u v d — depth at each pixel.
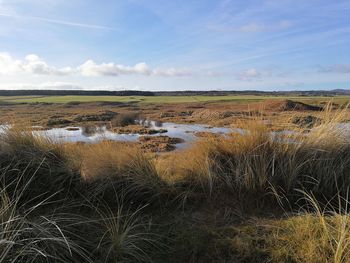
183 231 4.03
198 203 4.73
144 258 3.55
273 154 5.13
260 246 3.66
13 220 3.46
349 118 5.63
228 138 5.67
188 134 16.23
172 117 32.12
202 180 5.02
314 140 5.37
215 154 5.41
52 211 4.33
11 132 5.44
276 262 3.44
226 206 4.63
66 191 4.86
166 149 12.29
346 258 3.30
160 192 4.80
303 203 4.68
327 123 5.62
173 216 4.44
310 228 3.84
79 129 19.66
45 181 4.92
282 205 4.63
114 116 30.08
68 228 3.84
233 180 5.04
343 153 5.33
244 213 4.49
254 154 5.17
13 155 5.12
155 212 4.57
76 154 5.50
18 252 3.21
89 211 4.52
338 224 3.85
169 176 5.22
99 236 3.82
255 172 5.00
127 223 4.20
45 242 3.44
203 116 26.61
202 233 3.96
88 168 5.10
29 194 4.73
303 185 4.92
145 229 4.03
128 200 4.76
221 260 3.54
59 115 29.70
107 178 4.91
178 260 3.59
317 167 5.04
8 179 4.83
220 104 44.47
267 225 4.05
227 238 3.81
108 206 4.63
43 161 5.02
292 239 3.72
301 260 3.43
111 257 3.51
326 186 4.89
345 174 5.01
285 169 5.00
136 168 5.02
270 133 5.52
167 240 3.88
